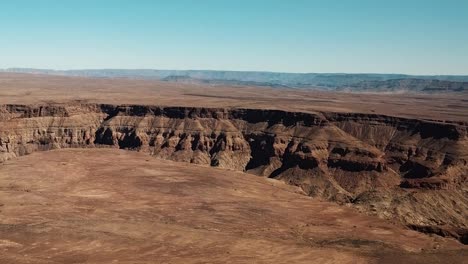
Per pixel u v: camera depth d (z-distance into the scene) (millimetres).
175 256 73438
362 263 72938
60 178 128000
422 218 142375
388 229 104000
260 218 102250
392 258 74875
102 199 110250
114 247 76062
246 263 71438
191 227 91750
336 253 77375
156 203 109562
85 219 91438
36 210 96625
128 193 117250
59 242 77000
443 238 102938
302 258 75062
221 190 125500
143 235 82812
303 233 93875
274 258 74750
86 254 72875
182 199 114125
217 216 101562
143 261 70688
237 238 84000
